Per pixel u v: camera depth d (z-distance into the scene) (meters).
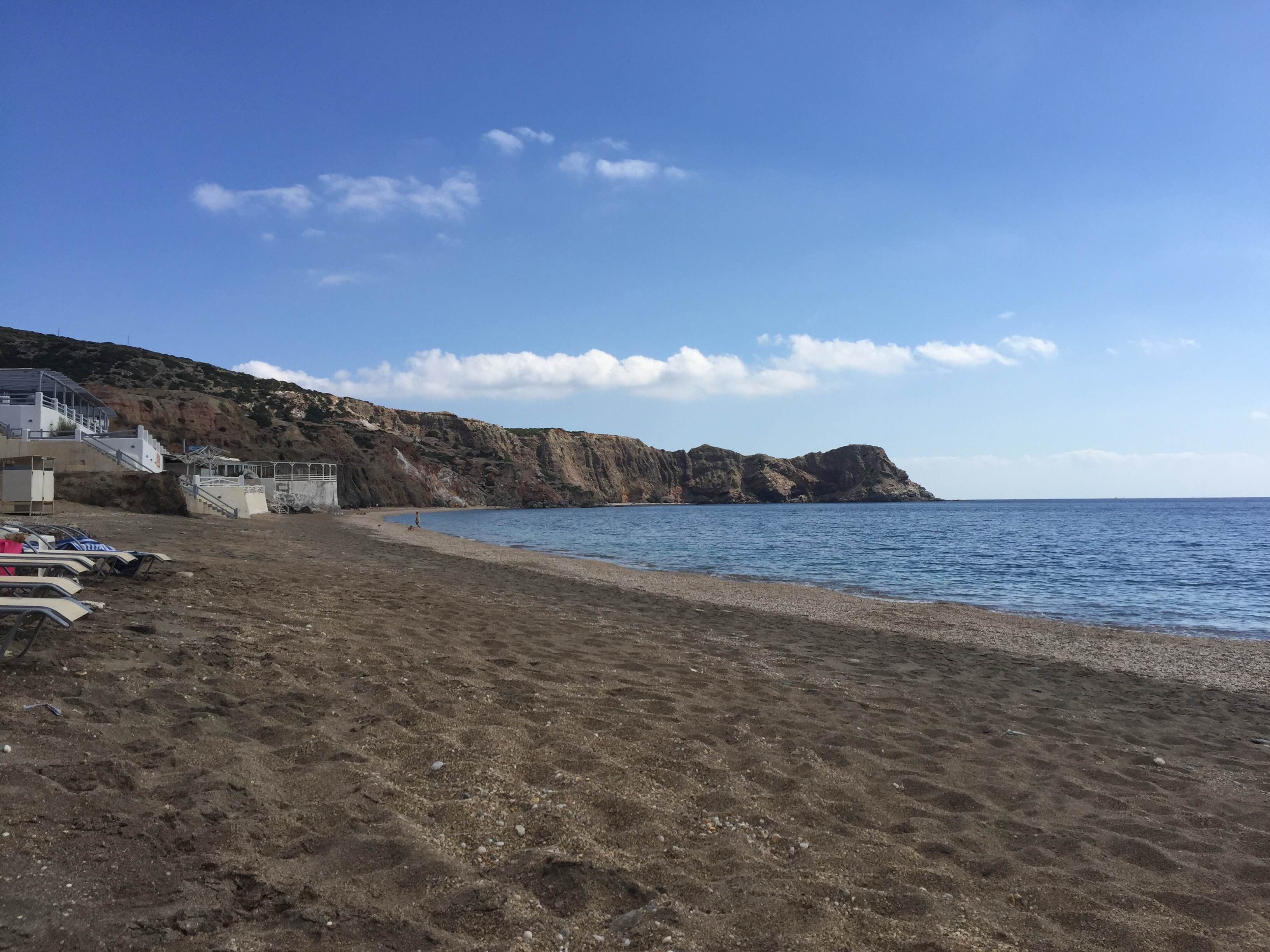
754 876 3.62
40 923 2.63
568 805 4.29
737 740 6.07
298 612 9.10
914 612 17.77
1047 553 42.91
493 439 180.50
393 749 4.88
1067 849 4.54
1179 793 5.95
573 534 63.34
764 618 15.29
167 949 2.63
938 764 6.07
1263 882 4.27
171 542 19.78
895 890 3.68
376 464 111.19
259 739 4.76
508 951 2.85
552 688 7.14
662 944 2.98
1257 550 45.41
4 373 40.09
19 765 3.74
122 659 5.77
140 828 3.35
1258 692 10.64
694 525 85.62
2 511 27.12
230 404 91.31
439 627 9.86
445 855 3.54
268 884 3.11
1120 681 11.00
